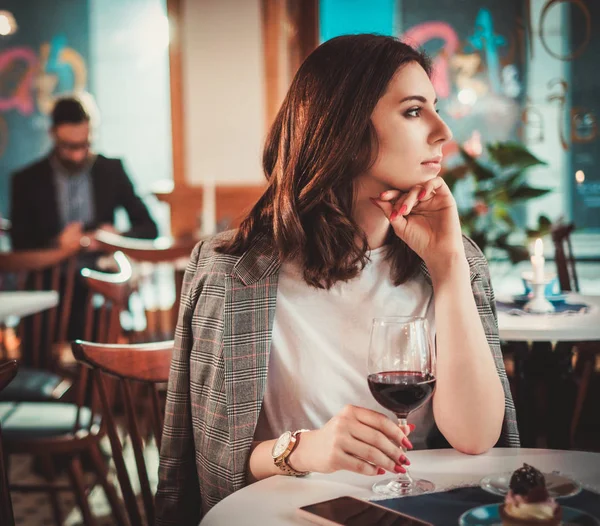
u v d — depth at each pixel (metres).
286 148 1.37
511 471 1.10
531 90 4.79
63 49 5.37
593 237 4.71
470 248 1.43
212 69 5.16
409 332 1.05
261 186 5.12
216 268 1.36
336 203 1.33
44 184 4.11
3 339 3.61
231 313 1.32
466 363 1.24
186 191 5.18
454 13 4.84
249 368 1.30
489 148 4.05
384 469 1.03
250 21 5.11
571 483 0.99
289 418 1.32
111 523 2.78
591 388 3.62
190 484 1.39
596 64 4.69
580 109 4.73
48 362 3.38
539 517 0.85
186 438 1.38
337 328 1.33
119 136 5.39
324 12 5.10
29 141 5.45
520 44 4.77
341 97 1.28
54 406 2.58
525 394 2.48
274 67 5.11
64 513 2.92
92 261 3.97
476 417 1.21
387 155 1.29
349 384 1.32
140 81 5.34
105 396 1.51
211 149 5.20
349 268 1.31
